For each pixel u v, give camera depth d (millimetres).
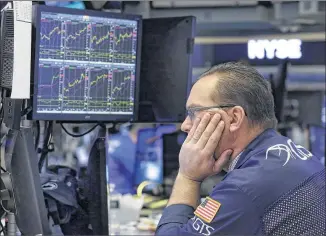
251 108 1524
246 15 3002
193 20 2096
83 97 1909
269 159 1471
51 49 1814
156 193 3004
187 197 1590
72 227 1931
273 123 1573
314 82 3498
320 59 3543
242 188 1420
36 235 1741
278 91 3076
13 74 1662
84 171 2025
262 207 1407
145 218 2674
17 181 1730
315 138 3301
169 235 1490
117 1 2188
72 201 1928
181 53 2102
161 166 3018
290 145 1530
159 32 2127
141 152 3025
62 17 1826
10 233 1790
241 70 1571
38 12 1770
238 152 1543
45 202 1850
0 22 1787
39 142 1943
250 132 1538
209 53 3570
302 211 1414
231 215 1413
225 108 1541
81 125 2070
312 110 3305
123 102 2012
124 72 1997
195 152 1572
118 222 2582
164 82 2127
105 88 1960
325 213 1454
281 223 1403
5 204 1745
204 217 1445
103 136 2031
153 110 2129
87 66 1904
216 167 1570
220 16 2969
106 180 2002
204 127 1571
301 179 1444
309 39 3529
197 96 1587
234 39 3541
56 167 2029
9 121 1729
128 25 1983
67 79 1863
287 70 3197
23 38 1685
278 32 3549
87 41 1896
